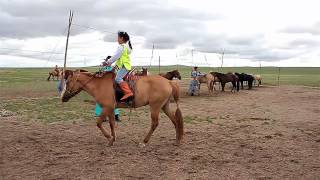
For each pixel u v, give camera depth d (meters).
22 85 35.34
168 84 9.80
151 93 9.65
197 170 7.81
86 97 23.30
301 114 17.19
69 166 7.98
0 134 11.28
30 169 7.75
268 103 22.25
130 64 9.73
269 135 11.68
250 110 18.66
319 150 9.78
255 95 28.38
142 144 9.84
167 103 10.07
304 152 9.54
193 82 27.70
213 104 21.42
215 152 9.39
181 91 30.92
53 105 19.00
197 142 10.57
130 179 7.18
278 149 9.83
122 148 9.70
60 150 9.38
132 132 12.01
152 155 9.02
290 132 12.34
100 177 7.27
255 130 12.65
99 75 9.70
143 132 12.02
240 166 8.17
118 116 14.09
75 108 17.81
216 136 11.49
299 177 7.48
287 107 20.19
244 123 14.25
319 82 50.41
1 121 13.76
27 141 10.37
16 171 7.60
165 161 8.49
